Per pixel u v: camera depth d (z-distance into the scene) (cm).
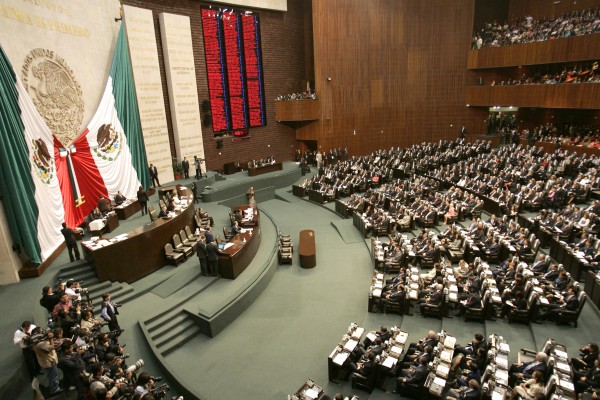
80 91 1716
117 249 1335
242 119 2977
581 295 1036
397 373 970
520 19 3362
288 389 1006
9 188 1196
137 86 2209
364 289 1497
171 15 2373
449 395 812
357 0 3120
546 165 2198
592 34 2434
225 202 2520
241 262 1519
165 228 1534
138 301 1297
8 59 1228
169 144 2491
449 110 3406
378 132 3416
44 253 1320
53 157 1454
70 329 958
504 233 1558
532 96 2825
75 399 853
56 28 1559
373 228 1953
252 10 2867
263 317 1339
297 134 3391
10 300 1121
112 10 2020
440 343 954
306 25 3328
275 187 2888
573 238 1446
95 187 1766
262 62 3014
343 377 1001
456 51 3294
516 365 876
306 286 1545
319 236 2056
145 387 807
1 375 852
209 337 1228
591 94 2430
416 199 2044
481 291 1198
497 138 3189
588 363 856
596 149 2333
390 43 3266
